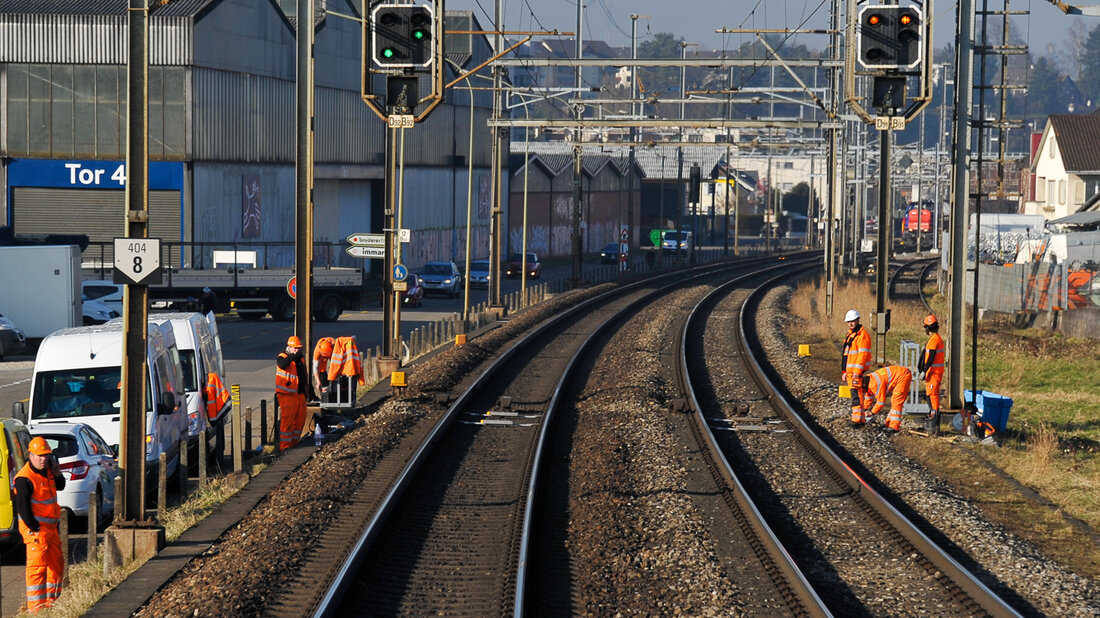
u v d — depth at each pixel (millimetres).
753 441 83625
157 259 54562
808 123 173625
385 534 56156
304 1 90938
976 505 64438
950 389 90062
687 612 45094
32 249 147625
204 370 82500
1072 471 75250
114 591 47969
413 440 83125
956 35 90562
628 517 59781
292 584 48375
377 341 160375
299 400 81625
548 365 132250
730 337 165500
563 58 163250
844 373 99188
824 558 53219
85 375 72438
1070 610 45875
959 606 46156
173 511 62312
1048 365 131125
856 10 79688
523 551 49750
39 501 47906
